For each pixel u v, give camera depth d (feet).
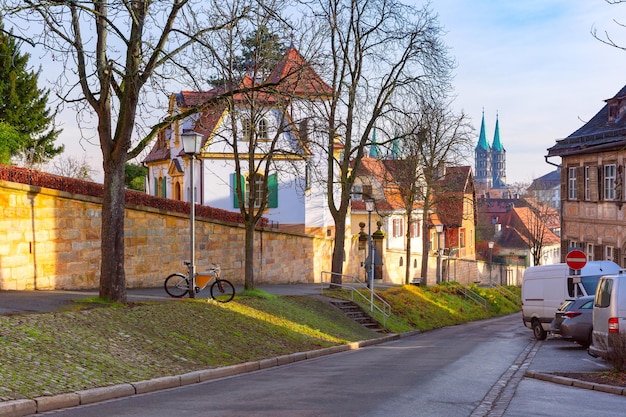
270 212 175.11
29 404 36.58
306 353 71.36
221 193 173.88
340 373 56.65
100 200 93.15
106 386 43.16
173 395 44.01
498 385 50.90
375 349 85.25
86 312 62.13
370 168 235.20
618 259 133.39
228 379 53.36
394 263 206.08
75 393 39.91
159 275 105.50
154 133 68.90
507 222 396.16
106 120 67.05
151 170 215.51
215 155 171.63
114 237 68.85
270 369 61.31
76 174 190.70
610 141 135.95
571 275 99.19
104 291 69.00
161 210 105.29
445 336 111.24
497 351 80.79
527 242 362.94
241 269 122.62
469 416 37.52
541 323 101.40
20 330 51.57
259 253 130.93
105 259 68.90
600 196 140.46
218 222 117.19
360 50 121.80
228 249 119.55
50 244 87.25
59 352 48.78
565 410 39.55
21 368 43.11
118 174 68.33
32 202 84.89
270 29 84.43
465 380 53.06
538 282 103.09
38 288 85.87
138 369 49.83
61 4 59.31
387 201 238.27
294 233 140.05
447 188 179.11
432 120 134.41
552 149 157.17
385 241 201.36
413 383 50.34
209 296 91.15
